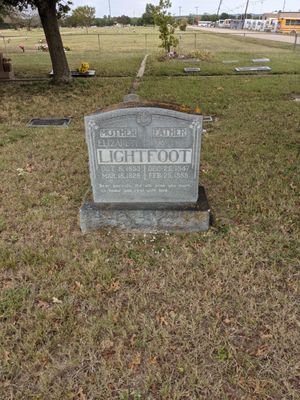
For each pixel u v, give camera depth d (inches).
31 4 422.0
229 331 107.4
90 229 155.9
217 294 121.0
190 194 155.6
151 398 89.9
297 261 134.5
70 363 97.7
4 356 99.7
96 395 90.3
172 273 130.9
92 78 509.0
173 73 547.2
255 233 151.2
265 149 238.1
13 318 111.5
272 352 100.6
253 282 125.8
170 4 712.4
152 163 148.7
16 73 558.6
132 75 533.6
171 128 141.5
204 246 145.7
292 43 1088.2
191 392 91.0
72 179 201.0
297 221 158.6
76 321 110.5
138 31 2169.0
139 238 152.3
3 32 2356.1
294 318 110.5
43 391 91.0
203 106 347.9
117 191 155.1
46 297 119.9
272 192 180.2
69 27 3063.5
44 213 167.5
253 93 401.4
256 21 2632.9
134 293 122.2
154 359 99.2
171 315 113.1
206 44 1056.2
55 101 376.2
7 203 175.6
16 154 233.8
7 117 322.3
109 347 102.9
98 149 146.3
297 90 417.4
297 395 89.7
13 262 135.1
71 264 134.9
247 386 92.0
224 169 209.2
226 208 170.9
